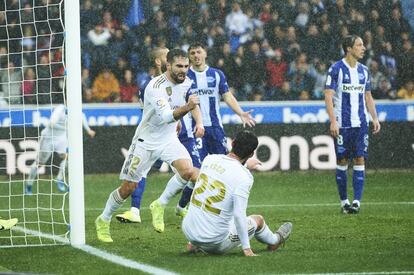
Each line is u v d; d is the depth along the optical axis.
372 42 43.66
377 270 16.42
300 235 21.47
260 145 39.62
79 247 19.78
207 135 26.88
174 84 20.31
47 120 38.31
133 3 42.41
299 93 42.94
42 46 41.53
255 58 42.81
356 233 21.84
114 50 41.88
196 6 42.94
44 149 33.19
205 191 17.56
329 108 27.28
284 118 39.72
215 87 26.64
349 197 32.06
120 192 20.42
